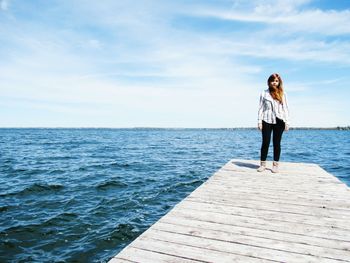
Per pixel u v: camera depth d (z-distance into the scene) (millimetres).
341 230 2904
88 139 59844
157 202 8539
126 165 16484
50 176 12742
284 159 20438
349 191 4484
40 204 8219
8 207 7891
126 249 2432
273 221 3135
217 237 2695
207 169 14945
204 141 53062
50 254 5215
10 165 16500
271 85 5637
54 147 32719
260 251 2428
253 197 4090
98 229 6371
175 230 2844
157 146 35938
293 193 4336
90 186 10586
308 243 2594
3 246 5469
